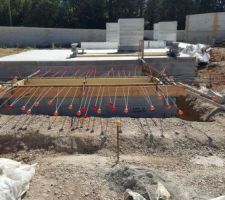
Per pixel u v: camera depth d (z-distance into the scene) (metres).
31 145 6.83
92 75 12.28
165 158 6.26
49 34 27.52
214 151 6.52
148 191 4.62
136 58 13.35
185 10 39.19
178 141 6.74
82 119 7.88
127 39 15.50
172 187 4.93
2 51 19.66
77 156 6.38
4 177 4.62
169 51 14.22
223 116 8.22
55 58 13.82
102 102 9.55
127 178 5.02
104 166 5.75
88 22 39.25
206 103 9.19
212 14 26.48
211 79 12.30
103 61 12.87
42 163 6.02
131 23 15.23
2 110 9.31
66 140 6.81
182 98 10.26
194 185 5.15
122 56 14.10
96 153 6.52
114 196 4.84
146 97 9.56
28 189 4.98
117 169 5.35
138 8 41.09
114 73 12.60
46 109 9.54
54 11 37.16
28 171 5.27
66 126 7.44
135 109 9.64
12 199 4.41
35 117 8.02
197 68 14.71
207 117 8.45
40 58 13.85
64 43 27.95
